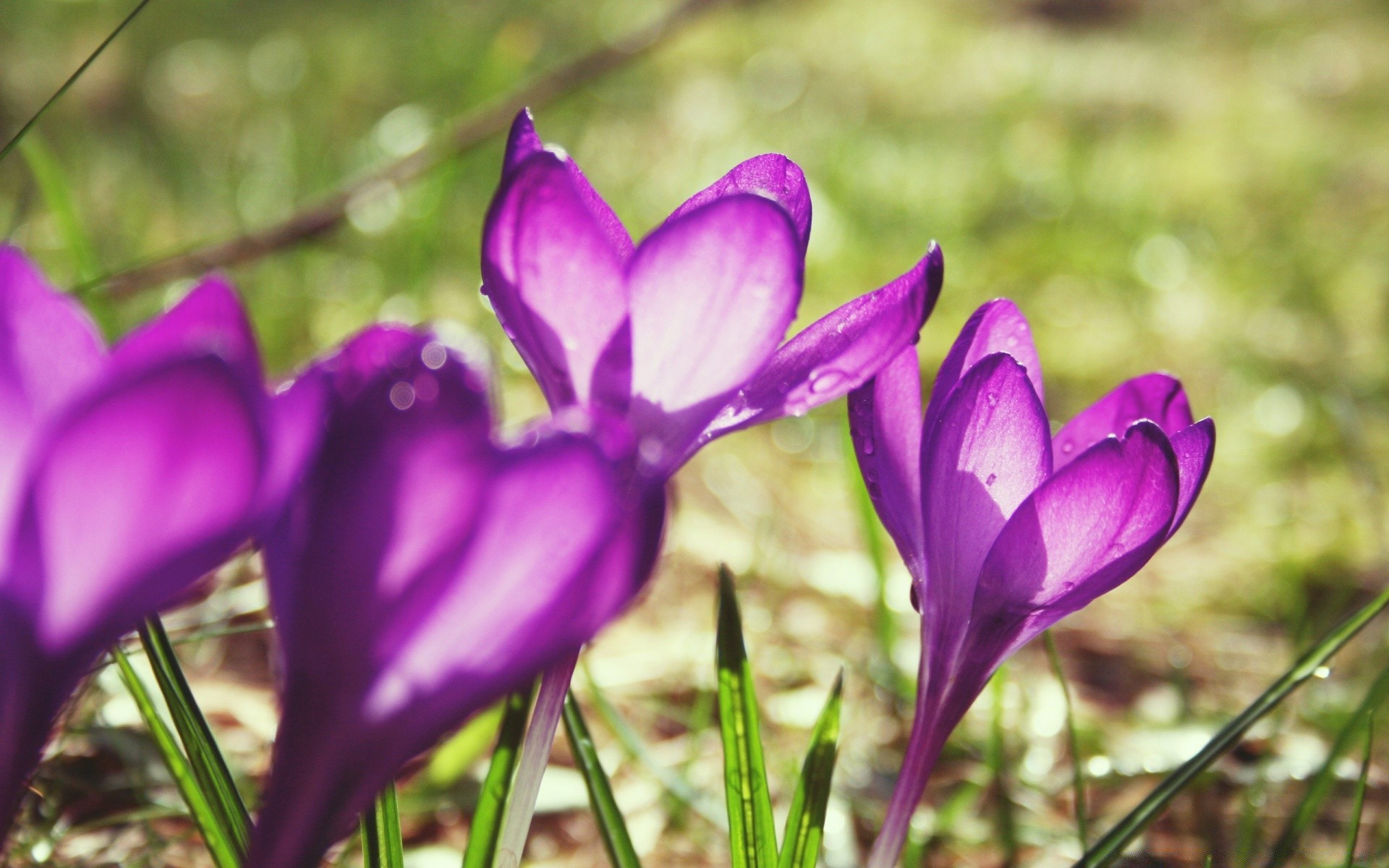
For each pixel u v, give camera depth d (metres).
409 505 0.33
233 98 1.83
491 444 0.33
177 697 0.42
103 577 0.33
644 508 0.33
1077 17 3.48
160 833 0.51
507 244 0.37
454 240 1.32
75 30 1.94
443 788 0.55
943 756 0.63
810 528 0.97
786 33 2.84
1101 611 0.88
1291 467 1.13
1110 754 0.65
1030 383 0.40
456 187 1.45
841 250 1.56
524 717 0.40
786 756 0.62
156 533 0.33
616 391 0.38
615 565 0.33
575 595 0.33
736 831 0.43
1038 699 0.71
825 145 1.99
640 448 0.35
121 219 1.26
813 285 1.45
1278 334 1.44
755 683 0.71
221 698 0.60
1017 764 0.63
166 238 1.26
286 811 0.34
